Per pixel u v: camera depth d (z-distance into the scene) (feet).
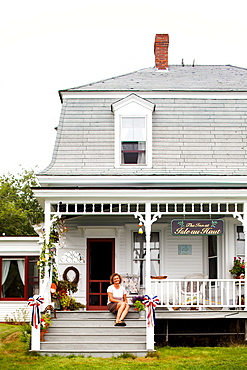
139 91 59.93
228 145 56.95
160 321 48.16
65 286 49.98
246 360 39.88
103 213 47.52
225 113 59.36
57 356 41.86
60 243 55.83
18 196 143.13
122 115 56.49
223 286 53.62
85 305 54.54
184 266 56.70
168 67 72.18
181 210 56.29
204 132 57.67
